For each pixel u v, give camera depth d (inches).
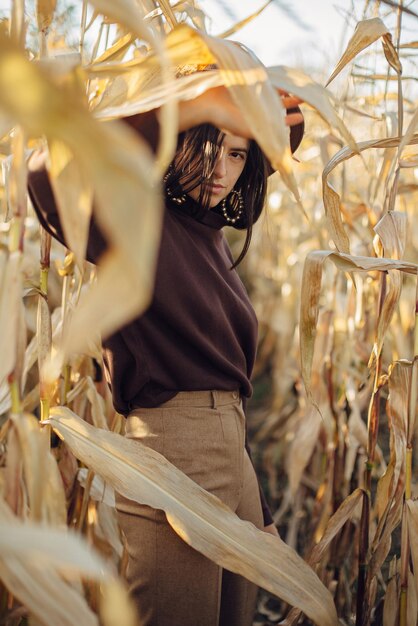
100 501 54.6
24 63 19.6
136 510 47.1
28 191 40.9
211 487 46.8
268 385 141.5
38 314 44.6
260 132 30.3
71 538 25.0
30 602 28.1
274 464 105.9
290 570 42.8
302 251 118.0
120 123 41.1
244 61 31.3
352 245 86.0
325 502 75.2
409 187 70.9
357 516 69.2
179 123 37.9
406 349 85.0
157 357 46.6
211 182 45.4
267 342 130.0
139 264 20.6
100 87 43.8
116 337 46.6
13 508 33.6
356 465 74.9
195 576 46.4
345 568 77.3
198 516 42.3
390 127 59.7
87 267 57.9
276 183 129.3
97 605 50.1
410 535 46.9
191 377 47.0
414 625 48.6
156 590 46.4
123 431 59.5
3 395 47.7
